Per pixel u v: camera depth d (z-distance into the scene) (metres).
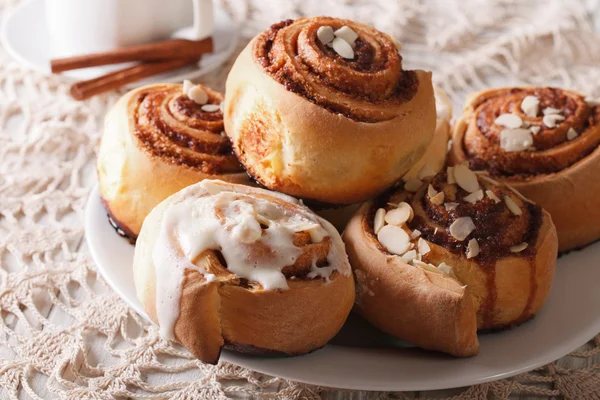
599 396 0.50
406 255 0.49
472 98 0.57
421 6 0.73
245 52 0.51
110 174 0.53
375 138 0.49
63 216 0.58
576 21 0.72
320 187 0.50
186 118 0.54
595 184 0.53
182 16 0.67
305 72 0.50
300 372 0.47
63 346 0.51
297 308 0.46
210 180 0.49
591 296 0.52
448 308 0.47
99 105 0.65
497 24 0.72
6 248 0.56
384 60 0.51
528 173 0.54
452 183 0.51
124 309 0.53
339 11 0.72
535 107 0.56
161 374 0.51
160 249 0.47
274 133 0.49
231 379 0.50
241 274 0.46
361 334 0.50
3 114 0.64
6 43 0.66
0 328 0.52
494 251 0.49
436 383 0.47
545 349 0.49
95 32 0.65
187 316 0.46
